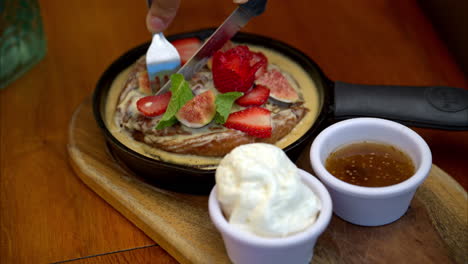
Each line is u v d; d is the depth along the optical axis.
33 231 0.58
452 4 0.70
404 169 0.54
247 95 0.60
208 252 0.54
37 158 0.64
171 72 0.63
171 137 0.59
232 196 0.50
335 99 0.59
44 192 0.61
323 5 0.79
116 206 0.59
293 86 0.63
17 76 0.73
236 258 0.52
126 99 0.62
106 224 0.58
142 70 0.64
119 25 0.78
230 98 0.58
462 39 0.69
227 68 0.59
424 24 0.76
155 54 0.62
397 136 0.55
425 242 0.54
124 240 0.57
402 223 0.55
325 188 0.51
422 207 0.56
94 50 0.75
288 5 0.79
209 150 0.58
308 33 0.75
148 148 0.59
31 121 0.68
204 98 0.59
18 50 0.72
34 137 0.66
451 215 0.56
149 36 0.77
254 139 0.58
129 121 0.60
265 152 0.50
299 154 0.58
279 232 0.49
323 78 0.62
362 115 0.59
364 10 0.78
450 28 0.71
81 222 0.58
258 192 0.49
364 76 0.70
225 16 0.79
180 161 0.58
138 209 0.57
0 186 0.62
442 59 0.71
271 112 0.60
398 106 0.58
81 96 0.70
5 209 0.60
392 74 0.70
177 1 0.60
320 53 0.73
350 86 0.60
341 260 0.54
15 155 0.64
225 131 0.58
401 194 0.52
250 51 0.63
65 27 0.78
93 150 0.62
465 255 0.53
